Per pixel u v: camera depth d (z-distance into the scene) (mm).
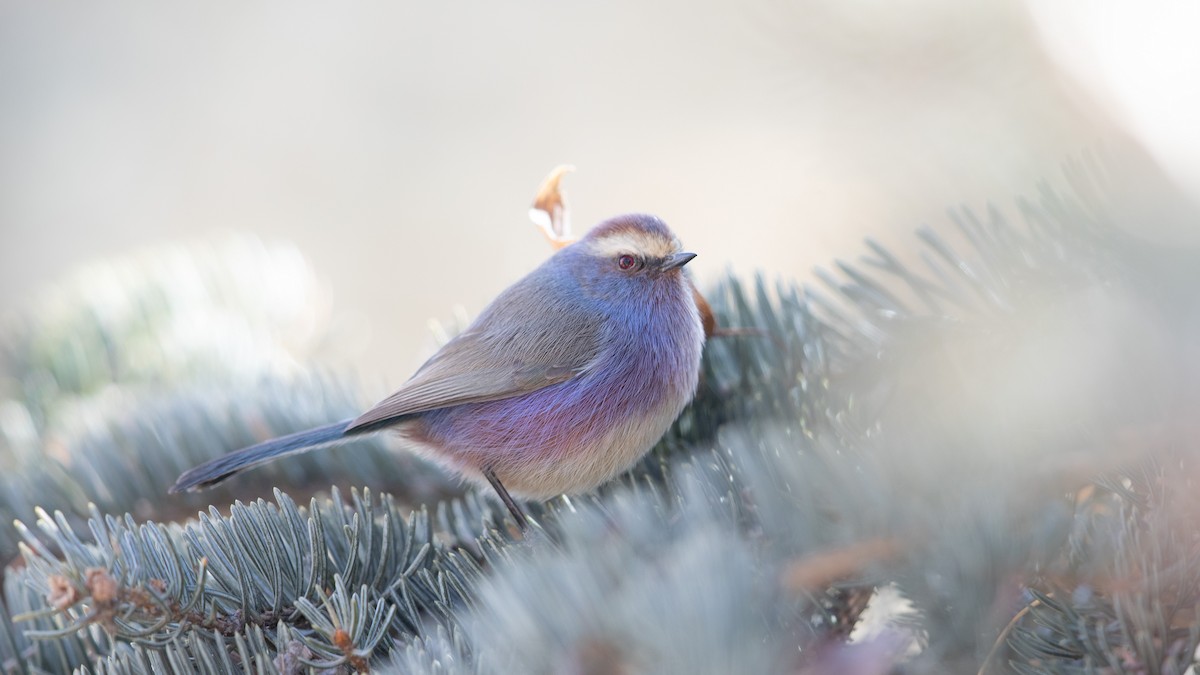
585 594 1663
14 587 1716
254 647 1686
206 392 1766
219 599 1691
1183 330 1688
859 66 1792
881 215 1787
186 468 1751
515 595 1665
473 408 1750
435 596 1695
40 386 1790
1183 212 1709
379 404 1744
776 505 1679
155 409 1759
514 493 1753
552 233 1763
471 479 1752
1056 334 1702
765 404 1731
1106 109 1771
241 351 1798
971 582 1670
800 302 1733
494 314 1761
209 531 1694
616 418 1741
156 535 1692
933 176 1782
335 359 1818
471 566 1694
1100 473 1682
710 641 1656
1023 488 1678
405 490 1758
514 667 1663
